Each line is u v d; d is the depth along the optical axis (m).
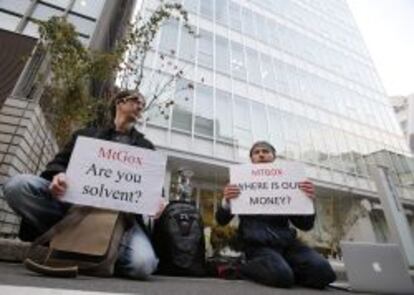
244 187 3.10
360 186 15.06
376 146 17.62
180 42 13.65
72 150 2.54
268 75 15.84
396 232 3.81
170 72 12.33
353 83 19.91
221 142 12.32
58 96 4.40
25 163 3.77
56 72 4.38
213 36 15.19
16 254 2.52
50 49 4.45
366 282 2.87
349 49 21.94
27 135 3.70
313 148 14.91
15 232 3.56
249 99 14.29
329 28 22.02
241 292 1.99
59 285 1.55
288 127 14.73
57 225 2.13
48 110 4.39
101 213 2.25
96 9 7.75
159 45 12.74
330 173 14.75
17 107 3.79
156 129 11.15
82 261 2.11
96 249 2.10
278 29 18.48
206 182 12.14
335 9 24.28
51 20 4.57
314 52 19.39
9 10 6.68
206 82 13.42
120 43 5.45
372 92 20.55
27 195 2.19
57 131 4.39
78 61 4.57
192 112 12.27
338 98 18.19
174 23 13.95
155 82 11.55
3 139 3.54
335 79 19.02
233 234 4.46
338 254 12.33
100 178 2.37
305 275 2.77
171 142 11.24
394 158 17.28
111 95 5.04
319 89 17.66
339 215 14.50
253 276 2.77
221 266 3.13
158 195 2.47
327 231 13.73
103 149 2.47
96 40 7.31
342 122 17.19
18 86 4.07
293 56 17.92
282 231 2.95
